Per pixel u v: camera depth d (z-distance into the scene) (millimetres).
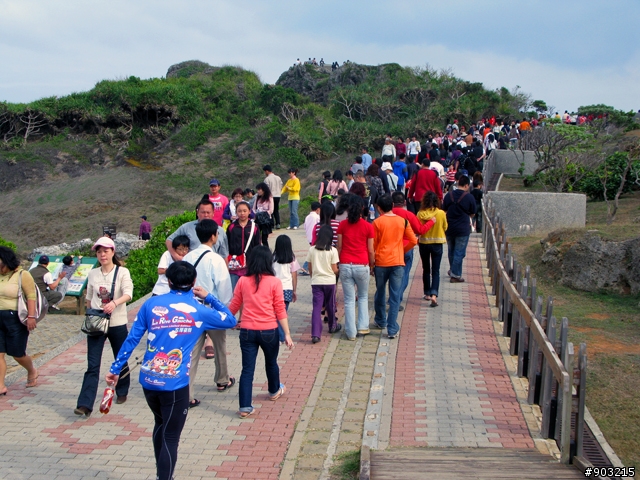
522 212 16344
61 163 39688
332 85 55719
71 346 8844
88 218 33562
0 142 40500
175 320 4680
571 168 20844
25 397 6926
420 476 4652
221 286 6566
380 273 8750
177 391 4613
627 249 11297
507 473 4723
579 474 4727
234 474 5164
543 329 6547
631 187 20844
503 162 26266
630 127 35531
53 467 5289
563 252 12414
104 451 5598
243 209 8375
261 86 48531
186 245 6730
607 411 7133
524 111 50000
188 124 42969
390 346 8445
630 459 6184
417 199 13281
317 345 8516
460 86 46812
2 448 5648
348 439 5812
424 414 6281
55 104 42688
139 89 43781
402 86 48219
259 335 6184
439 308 10352
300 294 11453
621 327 9672
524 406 6480
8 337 6926
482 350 8289
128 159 40625
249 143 40812
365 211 10055
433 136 32031
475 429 5938
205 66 61062
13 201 35938
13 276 6977
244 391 6195
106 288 6477
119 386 6691
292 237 17516
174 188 37406
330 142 40938
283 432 5945
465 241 11961
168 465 4535
